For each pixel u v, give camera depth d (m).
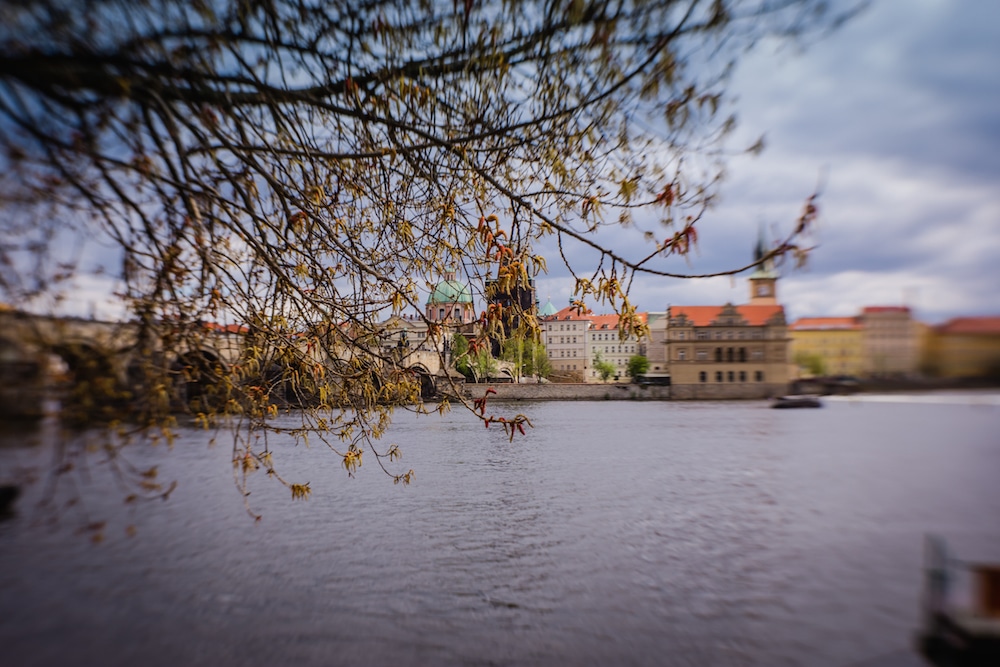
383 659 13.52
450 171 6.14
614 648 14.23
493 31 5.29
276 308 6.20
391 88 5.64
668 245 4.67
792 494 32.19
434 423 71.88
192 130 5.45
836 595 17.56
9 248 4.60
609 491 32.03
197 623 14.88
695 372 127.75
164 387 5.52
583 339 180.50
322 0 5.41
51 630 14.27
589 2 4.70
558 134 5.59
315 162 6.51
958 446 55.31
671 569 19.50
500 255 5.28
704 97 4.57
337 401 6.21
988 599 12.42
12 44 4.12
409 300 5.75
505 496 30.08
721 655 14.09
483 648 14.01
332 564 19.23
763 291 129.62
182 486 30.88
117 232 5.54
